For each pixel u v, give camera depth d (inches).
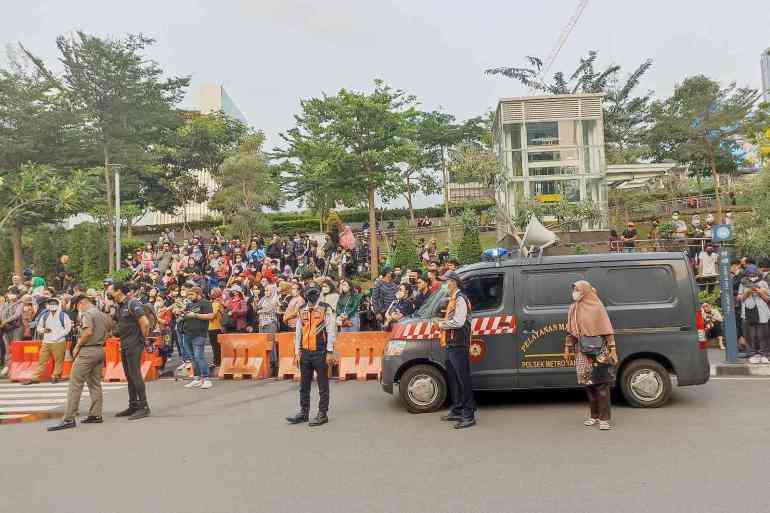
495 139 1183.6
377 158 1064.8
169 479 226.2
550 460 234.8
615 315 326.3
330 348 317.7
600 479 210.1
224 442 281.0
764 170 759.7
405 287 480.1
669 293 328.5
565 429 284.4
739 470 215.5
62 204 1126.4
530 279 337.1
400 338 337.4
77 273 1217.4
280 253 978.7
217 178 2041.1
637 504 185.3
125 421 339.9
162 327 531.8
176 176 2059.5
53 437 305.0
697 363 322.3
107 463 251.6
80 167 1289.4
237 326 556.1
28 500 206.5
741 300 459.8
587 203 987.3
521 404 346.9
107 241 1350.9
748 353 461.7
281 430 302.2
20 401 426.0
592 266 334.3
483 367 331.9
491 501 191.6
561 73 2112.5
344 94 1090.1
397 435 283.9
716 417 296.5
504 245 1099.3
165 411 365.4
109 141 1298.0
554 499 191.6
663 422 290.4
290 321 479.2
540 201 1065.5
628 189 1381.6
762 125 1225.4
